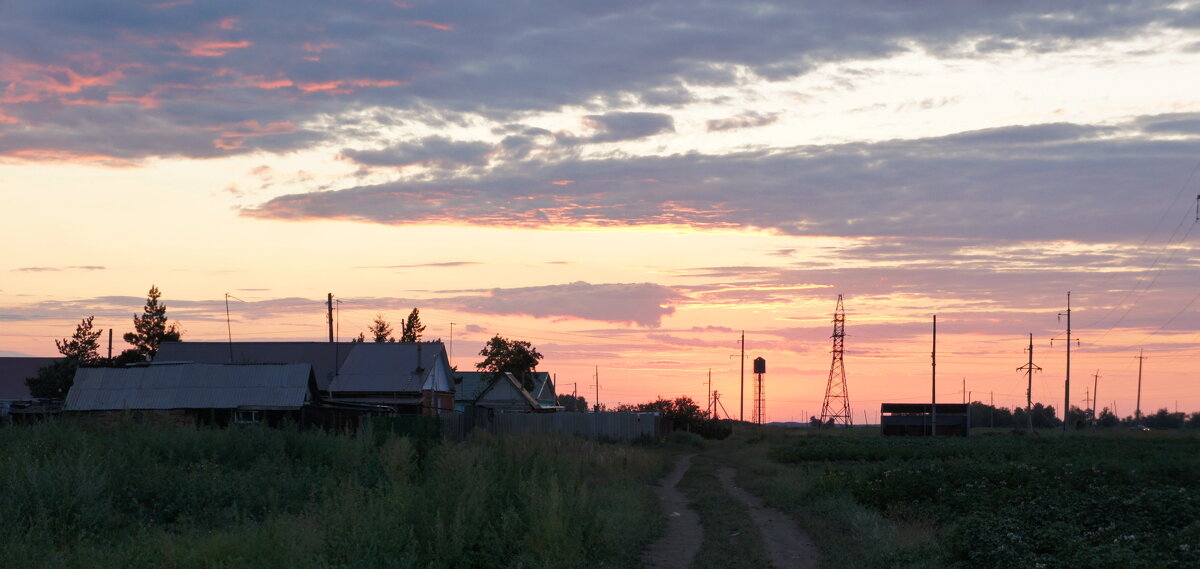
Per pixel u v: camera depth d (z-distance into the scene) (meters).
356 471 21.42
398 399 48.47
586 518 16.50
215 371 38.22
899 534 18.02
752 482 33.56
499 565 14.13
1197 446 55.06
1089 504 20.59
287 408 36.78
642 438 60.81
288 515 16.28
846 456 47.81
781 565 16.05
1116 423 166.38
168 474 18.72
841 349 105.06
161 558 12.80
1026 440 62.47
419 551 13.41
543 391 89.44
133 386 37.41
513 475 19.50
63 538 14.45
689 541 18.80
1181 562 13.77
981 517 18.17
